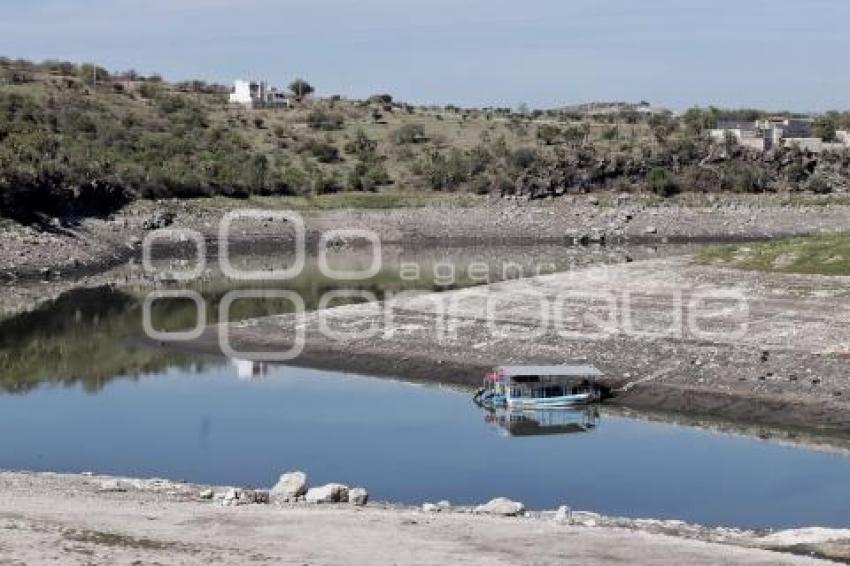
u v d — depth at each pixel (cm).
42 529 4088
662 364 8831
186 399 8606
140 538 4056
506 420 7888
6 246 17950
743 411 7838
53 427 7694
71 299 14575
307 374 9506
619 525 5028
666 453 6931
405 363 9594
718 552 4172
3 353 10712
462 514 4988
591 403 8275
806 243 12544
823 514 5625
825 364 8400
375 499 5850
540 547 4172
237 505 4994
